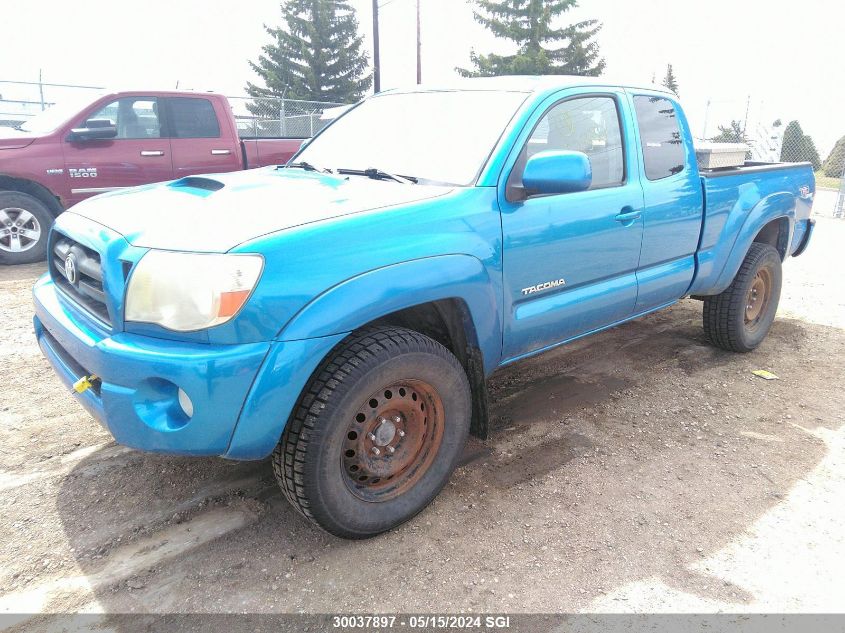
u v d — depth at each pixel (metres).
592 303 3.34
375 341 2.40
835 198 16.23
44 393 3.89
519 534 2.65
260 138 8.74
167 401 2.19
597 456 3.29
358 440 2.45
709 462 3.25
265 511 2.78
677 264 3.92
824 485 3.05
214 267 2.10
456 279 2.57
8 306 5.66
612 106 3.47
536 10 40.50
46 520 2.68
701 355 4.79
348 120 3.78
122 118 7.58
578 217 3.12
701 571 2.45
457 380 2.68
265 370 2.14
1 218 7.14
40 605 2.22
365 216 2.40
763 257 4.53
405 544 2.58
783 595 2.33
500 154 2.84
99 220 2.56
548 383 4.24
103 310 2.41
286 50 45.09
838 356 4.80
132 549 2.52
